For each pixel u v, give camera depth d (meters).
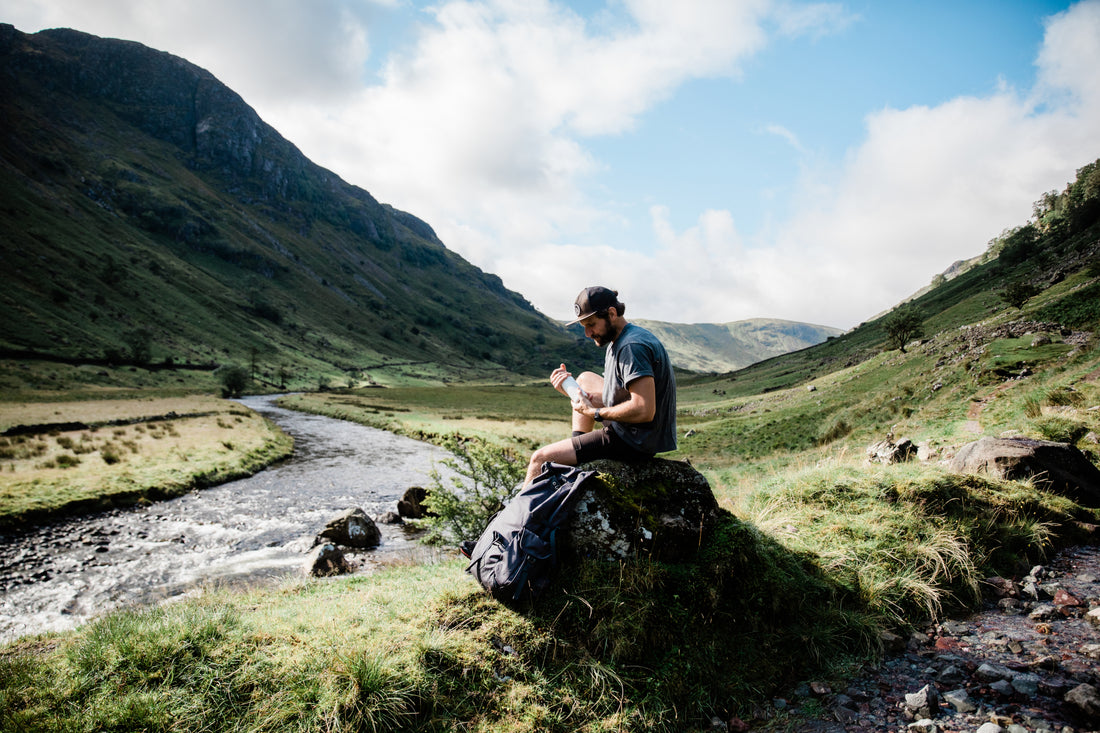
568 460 4.18
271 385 127.38
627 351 3.74
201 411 51.00
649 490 4.12
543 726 2.87
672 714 3.11
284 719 2.73
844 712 3.03
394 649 3.18
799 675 3.51
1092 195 109.88
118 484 19.31
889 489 5.46
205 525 16.62
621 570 3.72
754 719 3.13
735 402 79.19
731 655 3.54
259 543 15.14
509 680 3.13
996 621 3.91
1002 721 2.70
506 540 3.70
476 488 11.51
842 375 66.50
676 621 3.55
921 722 2.78
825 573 4.35
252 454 29.66
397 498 22.58
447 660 3.16
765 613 3.85
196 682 2.91
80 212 197.00
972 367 25.39
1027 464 6.14
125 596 10.94
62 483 18.41
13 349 82.69
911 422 19.66
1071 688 2.88
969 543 4.77
